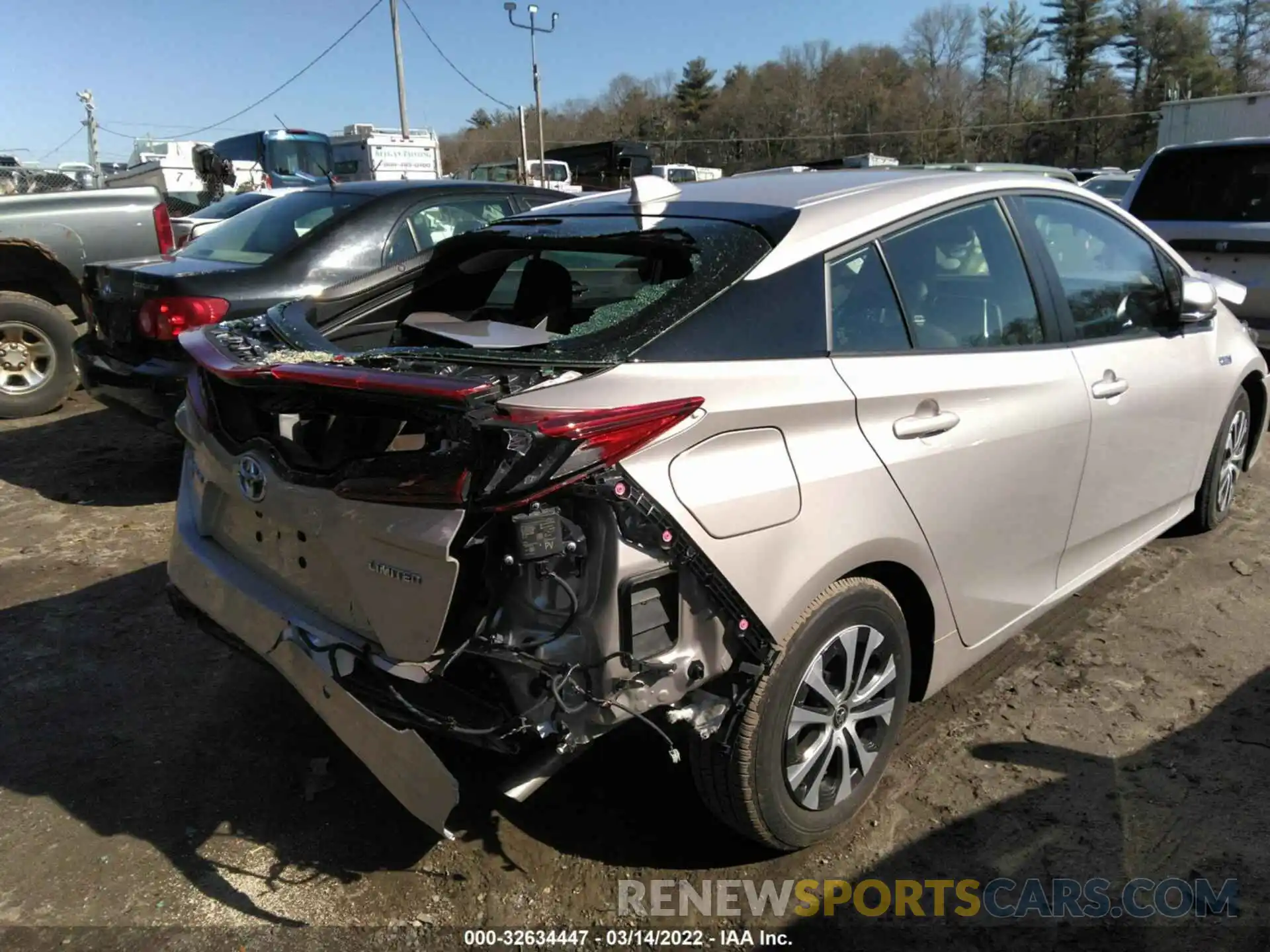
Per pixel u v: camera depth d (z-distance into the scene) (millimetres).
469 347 2533
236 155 24203
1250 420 4922
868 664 2674
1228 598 4047
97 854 2666
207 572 2740
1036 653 3660
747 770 2354
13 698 3441
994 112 72875
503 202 6219
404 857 2652
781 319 2441
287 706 3406
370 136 26719
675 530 2096
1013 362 2992
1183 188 7027
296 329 2848
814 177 3211
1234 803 2791
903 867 2588
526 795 2180
